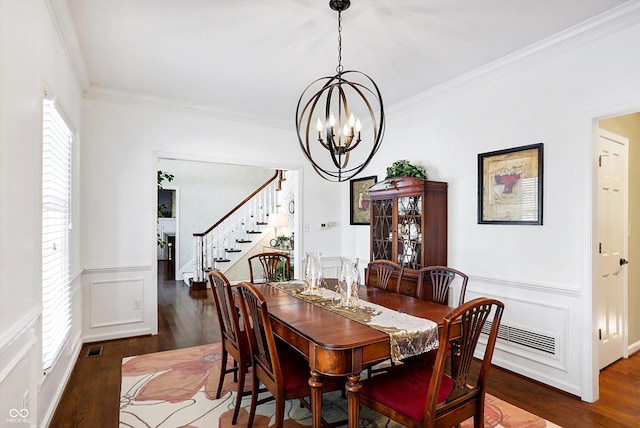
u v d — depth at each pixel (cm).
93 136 375
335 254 539
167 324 441
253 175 859
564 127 272
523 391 271
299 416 236
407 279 351
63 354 267
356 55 300
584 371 258
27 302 176
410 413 163
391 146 446
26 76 175
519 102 303
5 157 149
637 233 354
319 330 184
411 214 363
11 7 155
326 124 227
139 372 302
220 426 223
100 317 379
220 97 402
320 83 361
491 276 323
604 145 307
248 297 209
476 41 276
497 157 318
